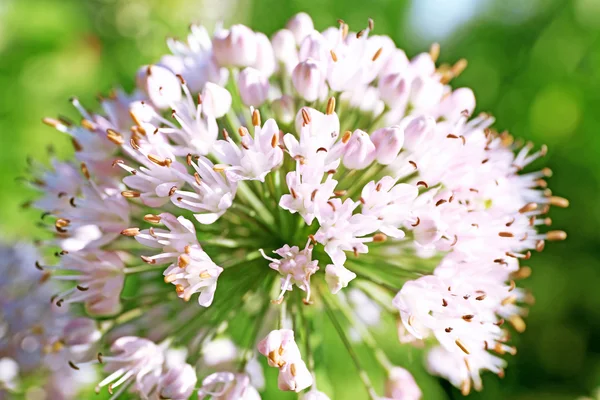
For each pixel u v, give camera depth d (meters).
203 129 0.16
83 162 0.16
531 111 0.31
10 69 0.30
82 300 0.16
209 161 0.15
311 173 0.15
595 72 0.31
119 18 0.33
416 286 0.15
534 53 0.32
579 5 0.31
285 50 0.17
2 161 0.28
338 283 0.15
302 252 0.15
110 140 0.16
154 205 0.16
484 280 0.16
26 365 0.19
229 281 0.17
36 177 0.18
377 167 0.16
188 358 0.16
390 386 0.16
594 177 0.30
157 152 0.16
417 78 0.17
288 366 0.15
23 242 0.20
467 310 0.16
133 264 0.16
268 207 0.16
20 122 0.29
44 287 0.19
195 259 0.15
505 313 0.17
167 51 0.33
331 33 0.17
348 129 0.17
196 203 0.15
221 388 0.16
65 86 0.30
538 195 0.18
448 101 0.17
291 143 0.15
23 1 0.30
